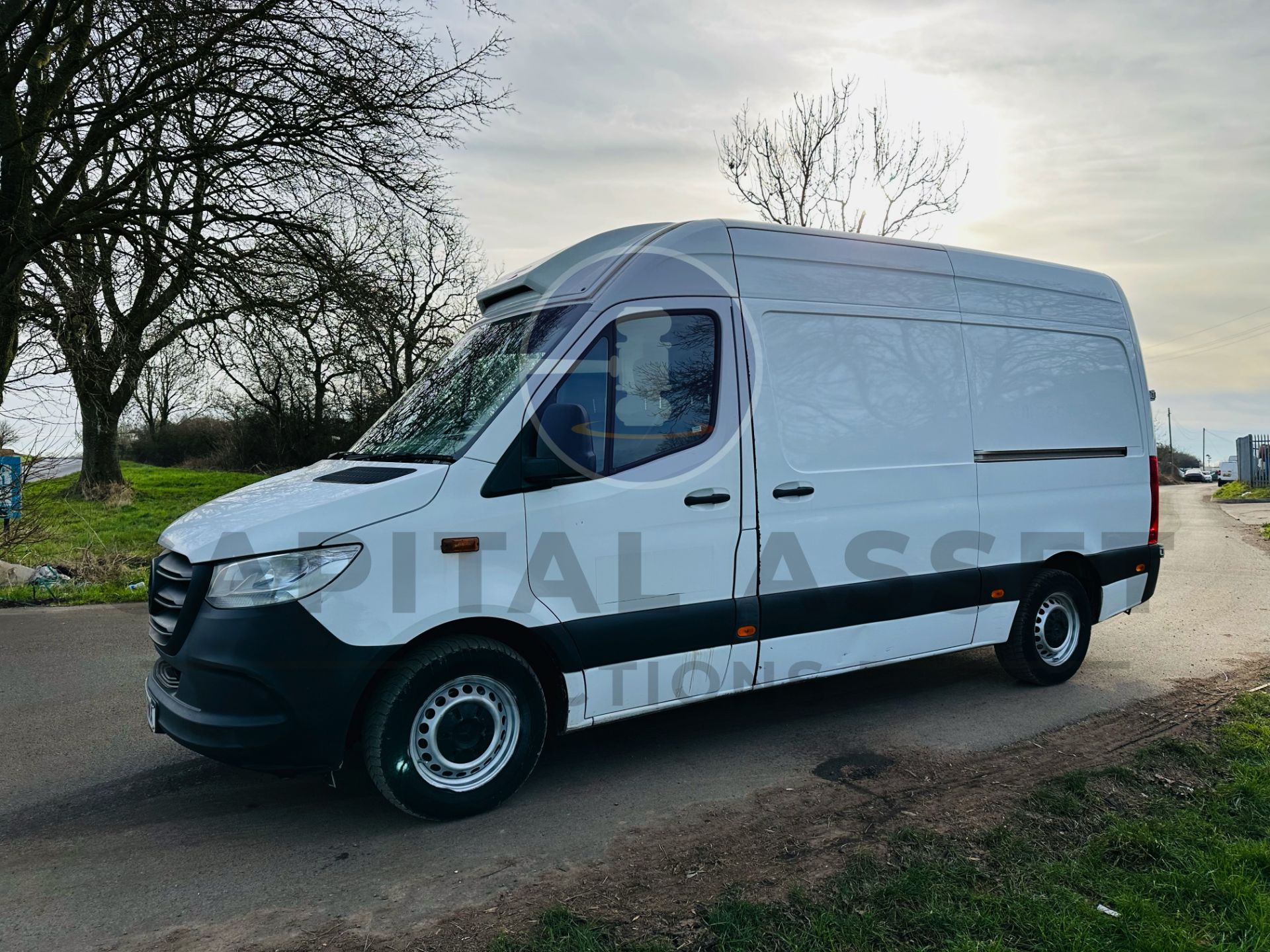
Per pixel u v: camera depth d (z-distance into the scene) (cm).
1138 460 607
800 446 442
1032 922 275
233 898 301
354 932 277
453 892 303
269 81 990
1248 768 409
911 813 365
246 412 2830
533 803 383
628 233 424
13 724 495
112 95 995
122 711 519
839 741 464
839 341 464
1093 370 587
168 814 375
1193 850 325
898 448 480
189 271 1030
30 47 906
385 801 387
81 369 994
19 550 991
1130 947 263
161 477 2547
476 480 358
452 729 358
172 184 1061
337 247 1135
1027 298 558
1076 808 366
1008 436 532
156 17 902
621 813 371
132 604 868
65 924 285
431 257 2316
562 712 384
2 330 951
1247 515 2145
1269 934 270
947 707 527
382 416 462
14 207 947
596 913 285
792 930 271
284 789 402
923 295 504
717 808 375
